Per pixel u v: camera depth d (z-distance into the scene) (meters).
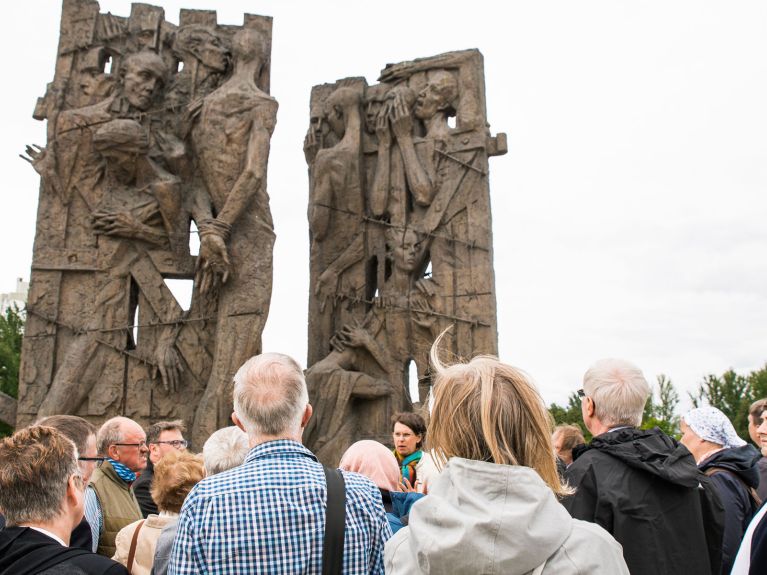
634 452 3.95
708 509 4.09
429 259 16.16
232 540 3.07
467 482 2.44
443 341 15.01
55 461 3.29
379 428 15.09
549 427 2.60
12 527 3.16
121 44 14.91
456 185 15.77
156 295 13.97
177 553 3.10
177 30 15.16
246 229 14.05
